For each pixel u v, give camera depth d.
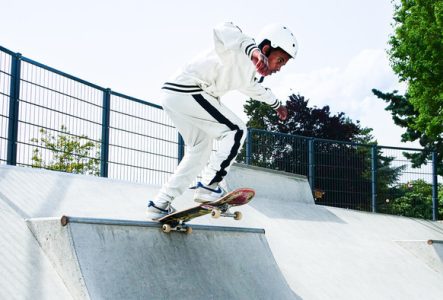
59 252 5.14
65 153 9.38
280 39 5.46
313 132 32.47
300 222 11.38
